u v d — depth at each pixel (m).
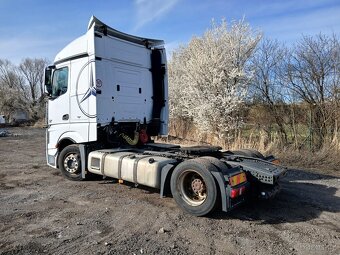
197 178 5.28
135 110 7.98
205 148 6.24
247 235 4.42
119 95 7.53
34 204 5.75
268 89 14.02
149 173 5.77
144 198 6.14
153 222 4.89
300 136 12.59
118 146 7.76
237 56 14.34
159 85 8.59
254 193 5.32
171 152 6.57
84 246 4.03
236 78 14.08
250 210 5.46
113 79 7.39
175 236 4.38
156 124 8.59
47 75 8.05
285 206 5.68
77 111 7.38
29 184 7.28
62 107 7.74
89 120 7.10
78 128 7.37
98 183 7.34
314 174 8.35
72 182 7.45
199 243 4.16
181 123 17.92
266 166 5.50
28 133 26.62
